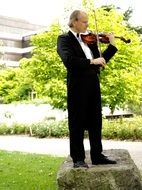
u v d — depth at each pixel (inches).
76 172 214.2
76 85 211.3
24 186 307.0
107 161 225.6
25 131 942.4
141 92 956.0
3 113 1175.0
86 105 213.2
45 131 840.3
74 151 218.7
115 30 818.2
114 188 211.3
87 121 219.5
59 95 828.0
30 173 363.6
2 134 962.1
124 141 696.4
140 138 708.7
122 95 839.7
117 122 835.4
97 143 222.5
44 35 879.1
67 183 216.1
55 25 883.4
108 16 825.5
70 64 202.7
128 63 840.9
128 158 242.2
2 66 1503.4
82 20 209.0
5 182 324.5
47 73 876.0
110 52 215.6
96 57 214.4
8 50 3011.8
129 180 214.1
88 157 249.8
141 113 1259.2
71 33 210.5
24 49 3051.2
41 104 1167.0
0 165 416.2
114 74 820.6
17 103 1321.4
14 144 705.0
